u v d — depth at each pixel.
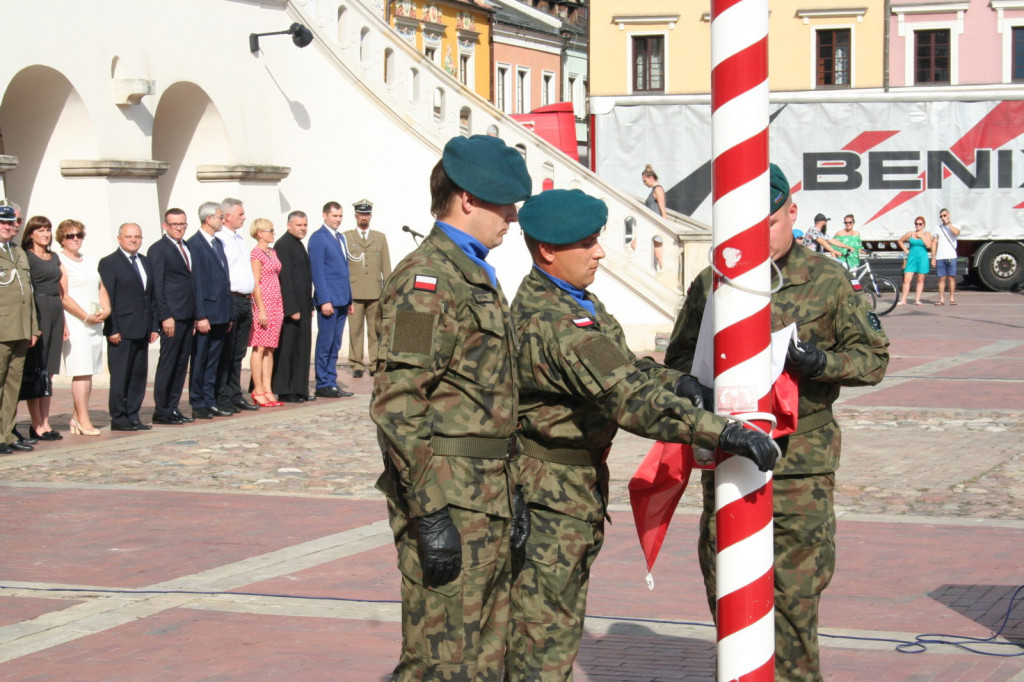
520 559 4.22
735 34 3.26
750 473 3.44
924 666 5.35
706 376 3.87
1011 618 6.04
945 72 40.34
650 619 6.09
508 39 51.06
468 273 3.88
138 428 12.30
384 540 7.77
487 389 3.88
